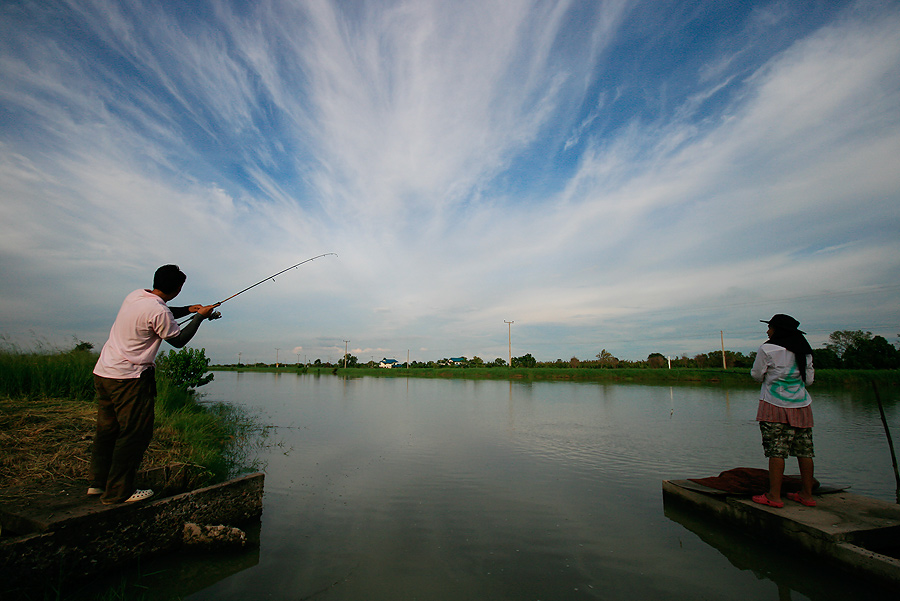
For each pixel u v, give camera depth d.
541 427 12.56
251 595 3.47
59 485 4.24
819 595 3.56
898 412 15.75
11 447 4.84
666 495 5.97
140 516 3.94
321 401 20.86
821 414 15.17
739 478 5.34
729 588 3.68
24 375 7.67
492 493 6.32
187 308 4.45
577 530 4.97
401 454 8.85
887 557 3.57
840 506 4.67
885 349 42.25
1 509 3.58
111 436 3.95
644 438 10.71
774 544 4.46
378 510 5.61
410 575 3.88
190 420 8.20
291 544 4.55
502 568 4.04
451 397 23.62
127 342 3.71
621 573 3.95
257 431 11.41
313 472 7.42
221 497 4.78
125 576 3.72
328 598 3.45
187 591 3.51
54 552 3.30
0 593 2.99
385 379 50.84
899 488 5.45
